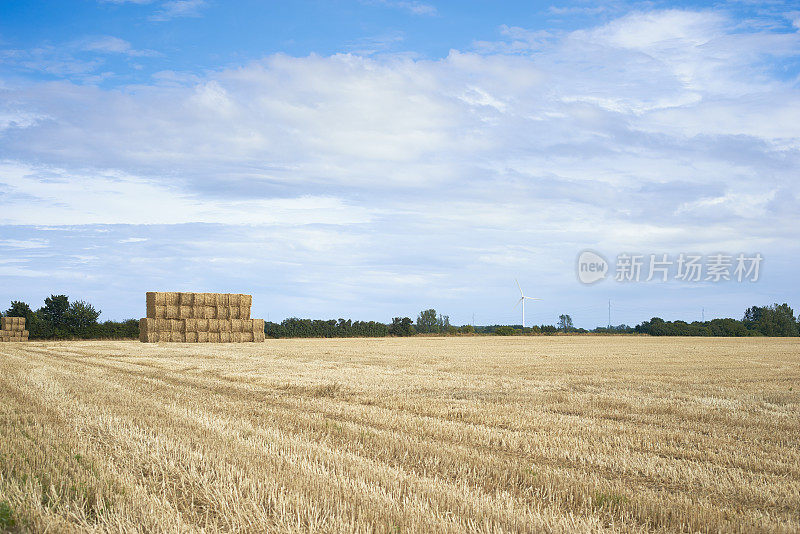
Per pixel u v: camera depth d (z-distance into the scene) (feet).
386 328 265.54
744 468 29.45
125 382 61.11
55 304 201.77
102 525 19.07
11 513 19.74
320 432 35.70
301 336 239.09
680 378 72.13
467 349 140.15
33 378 62.08
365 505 21.20
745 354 124.26
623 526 20.21
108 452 29.12
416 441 33.04
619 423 40.78
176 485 24.00
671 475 27.40
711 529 20.27
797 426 40.81
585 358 109.19
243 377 67.72
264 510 20.44
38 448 28.96
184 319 149.59
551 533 19.11
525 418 42.11
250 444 30.73
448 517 20.36
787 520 21.33
